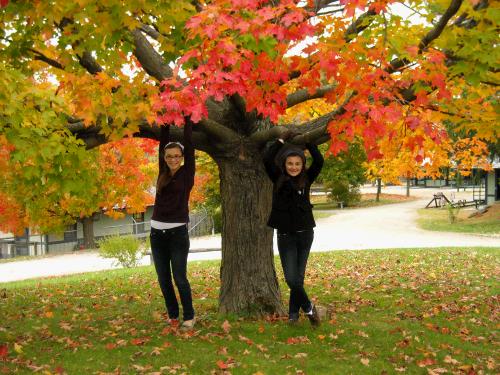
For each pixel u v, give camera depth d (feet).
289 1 12.73
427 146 27.12
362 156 121.49
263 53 13.04
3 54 18.33
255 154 19.63
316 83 13.44
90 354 15.16
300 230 16.34
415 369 14.21
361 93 12.96
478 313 21.45
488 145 74.02
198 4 16.57
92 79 15.65
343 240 70.28
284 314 19.80
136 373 13.56
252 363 14.20
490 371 14.38
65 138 15.67
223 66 12.48
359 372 13.76
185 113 12.44
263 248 19.83
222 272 20.30
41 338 17.52
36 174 15.38
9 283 42.19
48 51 20.34
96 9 14.49
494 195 120.78
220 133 18.90
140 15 16.28
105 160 64.59
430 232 80.12
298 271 16.53
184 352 15.07
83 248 94.27
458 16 14.52
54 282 36.96
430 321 19.79
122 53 17.97
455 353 15.76
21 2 15.01
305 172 16.43
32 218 53.42
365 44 14.17
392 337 17.10
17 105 14.42
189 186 16.69
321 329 17.49
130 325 18.95
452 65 14.38
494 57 13.12
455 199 160.66
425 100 13.89
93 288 31.17
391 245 61.93
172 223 16.52
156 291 28.30
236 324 18.19
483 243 63.52
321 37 13.84
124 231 111.34
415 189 222.28
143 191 74.02
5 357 14.97
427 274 32.99
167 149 16.16
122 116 15.20
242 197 19.67
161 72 18.90
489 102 17.15
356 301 23.91
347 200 142.20
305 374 13.53
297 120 24.52
